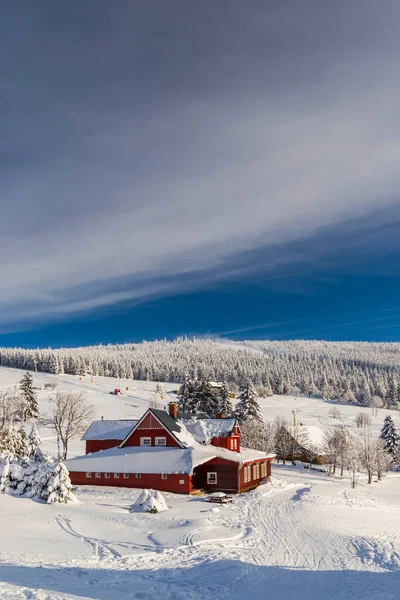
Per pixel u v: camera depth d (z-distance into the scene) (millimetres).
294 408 171625
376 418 160750
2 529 29125
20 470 41375
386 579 21578
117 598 17594
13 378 177875
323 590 19719
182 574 21625
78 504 40062
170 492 49750
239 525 33656
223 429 62312
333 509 43344
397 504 52844
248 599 18391
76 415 75125
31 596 16906
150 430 56656
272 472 73188
